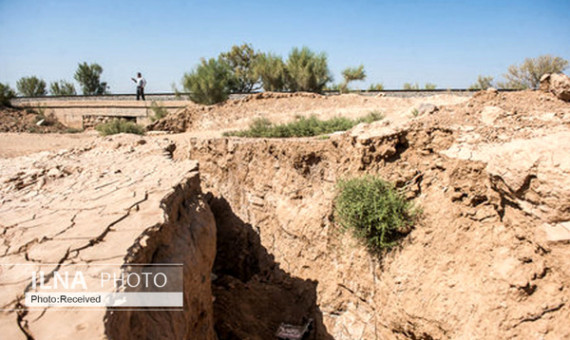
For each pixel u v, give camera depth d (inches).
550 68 845.2
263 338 341.7
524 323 186.4
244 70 1168.2
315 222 350.6
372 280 287.0
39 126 966.4
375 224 277.6
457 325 217.2
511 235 204.7
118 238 140.9
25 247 134.0
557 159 170.9
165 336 128.8
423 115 315.3
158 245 156.7
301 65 925.2
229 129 745.6
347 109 716.0
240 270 429.4
